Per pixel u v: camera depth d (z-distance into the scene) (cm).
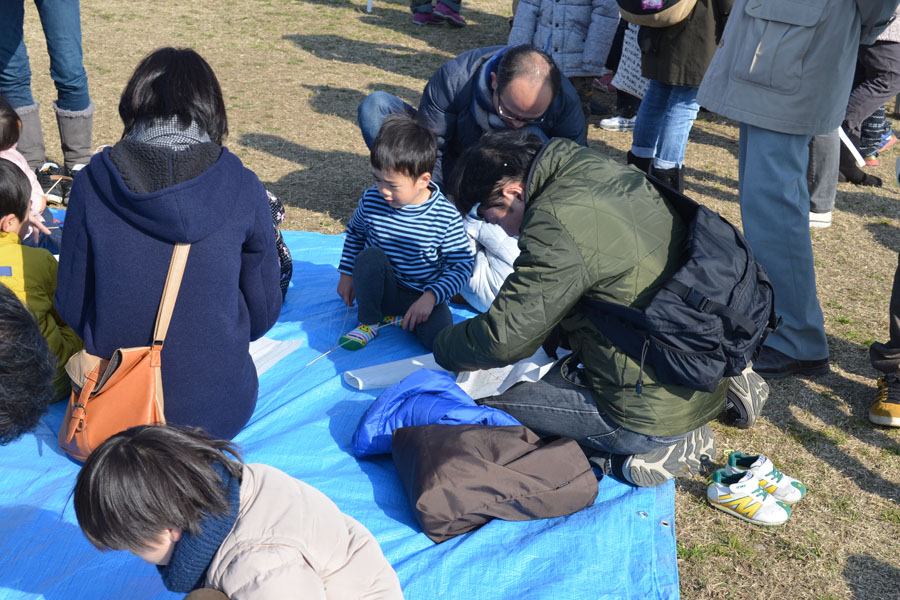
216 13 1065
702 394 261
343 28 1021
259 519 157
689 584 251
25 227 292
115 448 149
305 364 339
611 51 732
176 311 240
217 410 257
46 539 232
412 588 228
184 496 146
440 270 356
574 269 242
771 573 256
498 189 257
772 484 282
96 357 249
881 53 588
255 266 258
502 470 247
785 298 349
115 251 234
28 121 498
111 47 880
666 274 248
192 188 229
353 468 277
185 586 159
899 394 324
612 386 261
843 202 570
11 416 159
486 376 300
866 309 424
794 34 318
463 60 427
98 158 233
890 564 261
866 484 297
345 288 369
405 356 347
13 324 158
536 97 361
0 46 478
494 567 237
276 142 637
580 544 247
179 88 235
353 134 668
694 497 287
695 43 469
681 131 507
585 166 252
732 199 576
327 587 162
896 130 723
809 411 337
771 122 330
